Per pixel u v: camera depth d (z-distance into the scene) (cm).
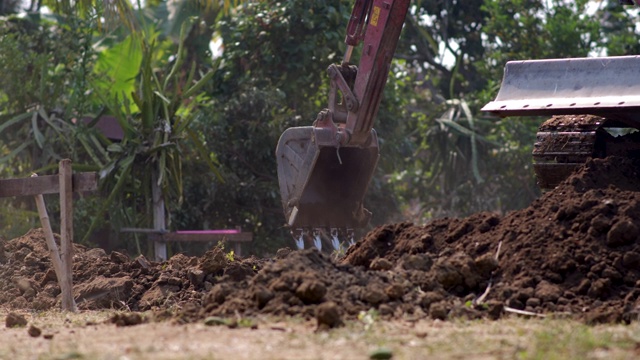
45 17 2647
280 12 2377
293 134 1348
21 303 1001
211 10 2858
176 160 1884
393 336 609
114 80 2266
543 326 655
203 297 867
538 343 571
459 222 881
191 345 585
